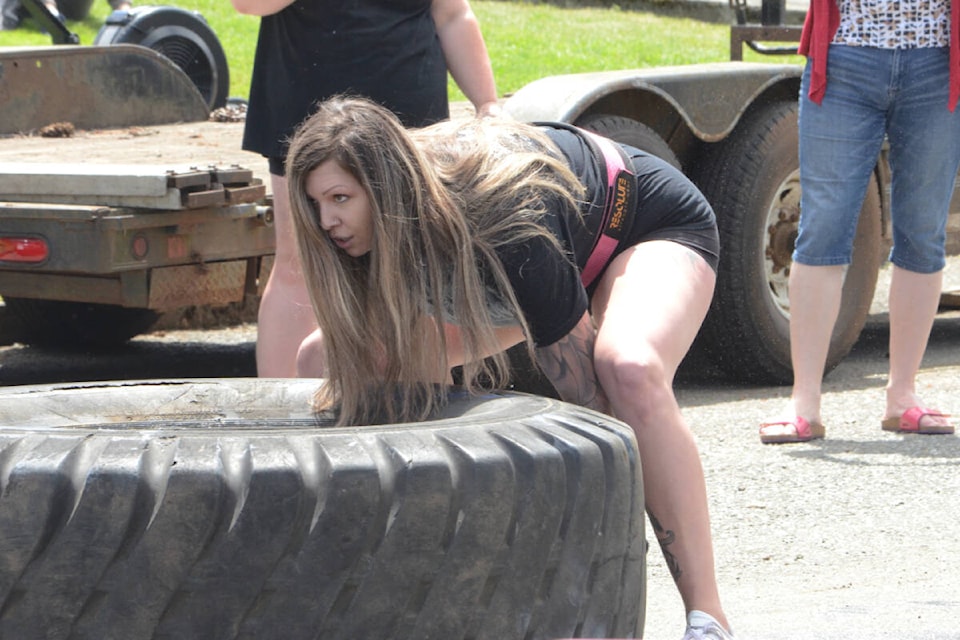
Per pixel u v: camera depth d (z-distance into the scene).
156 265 14.05
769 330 17.48
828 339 14.40
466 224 7.59
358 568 6.23
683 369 18.95
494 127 8.27
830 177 13.88
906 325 14.54
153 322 21.22
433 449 6.48
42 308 20.58
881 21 13.42
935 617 9.14
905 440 14.38
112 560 6.03
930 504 12.08
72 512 6.03
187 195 13.59
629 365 7.80
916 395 14.90
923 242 14.29
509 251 7.73
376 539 6.26
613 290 8.38
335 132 7.42
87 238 13.56
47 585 6.02
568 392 8.38
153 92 24.59
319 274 7.80
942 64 13.48
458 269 7.59
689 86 16.69
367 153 7.38
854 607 9.42
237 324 22.92
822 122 13.82
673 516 7.89
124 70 23.92
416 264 7.61
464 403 8.08
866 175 13.95
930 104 13.59
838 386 17.69
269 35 12.16
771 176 17.36
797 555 10.79
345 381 8.23
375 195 7.41
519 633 6.59
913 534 11.27
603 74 16.59
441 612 6.38
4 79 21.72
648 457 7.86
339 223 7.54
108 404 8.78
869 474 13.05
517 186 7.75
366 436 6.54
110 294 14.45
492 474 6.47
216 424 8.81
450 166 7.76
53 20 29.59
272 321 12.92
